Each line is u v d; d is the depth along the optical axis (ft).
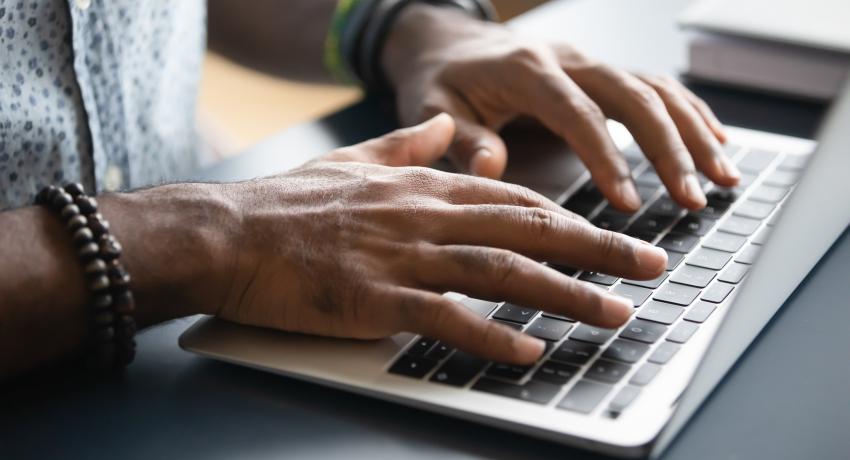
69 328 1.82
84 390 1.83
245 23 3.73
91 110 2.80
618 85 2.56
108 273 1.82
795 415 1.66
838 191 1.95
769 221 2.21
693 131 2.44
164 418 1.74
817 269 2.08
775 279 1.79
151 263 1.89
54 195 1.87
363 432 1.68
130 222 1.93
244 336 1.93
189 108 3.52
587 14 3.61
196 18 3.41
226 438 1.69
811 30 2.87
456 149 2.55
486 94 2.71
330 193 2.07
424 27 3.13
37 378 1.87
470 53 2.87
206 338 1.93
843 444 1.59
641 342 1.79
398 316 1.83
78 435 1.71
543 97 2.56
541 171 2.52
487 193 2.10
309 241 1.96
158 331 2.01
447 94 2.78
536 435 1.61
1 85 2.56
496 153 2.47
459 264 1.88
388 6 3.20
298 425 1.71
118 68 2.91
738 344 1.75
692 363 1.71
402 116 2.90
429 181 2.11
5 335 1.77
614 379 1.69
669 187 2.32
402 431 1.68
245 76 7.91
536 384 1.69
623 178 2.34
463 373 1.75
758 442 1.60
